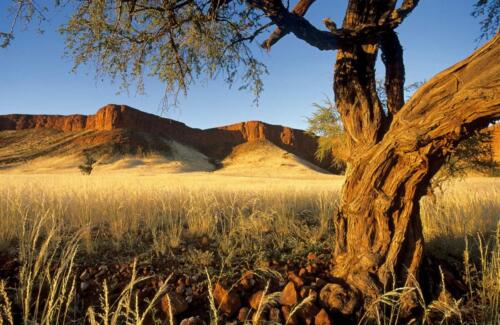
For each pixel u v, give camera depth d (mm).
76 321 2314
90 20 3688
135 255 3479
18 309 2361
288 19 3227
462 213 4645
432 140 2467
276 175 86438
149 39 4066
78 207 4789
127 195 5824
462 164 4512
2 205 4418
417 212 2982
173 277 3004
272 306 2529
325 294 2648
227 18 4164
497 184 11594
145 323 2322
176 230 4066
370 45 3270
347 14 3422
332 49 3373
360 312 2561
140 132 132500
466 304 2662
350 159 3256
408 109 2625
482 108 2125
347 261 3004
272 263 3377
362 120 3195
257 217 4566
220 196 6383
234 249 3660
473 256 3510
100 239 3850
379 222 2916
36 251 3148
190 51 4516
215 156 147375
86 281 2861
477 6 3633
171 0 3758
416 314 2578
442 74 2439
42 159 103688
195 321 2277
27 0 2930
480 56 2271
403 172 2771
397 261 2857
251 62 4609
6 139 130625
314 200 6508
